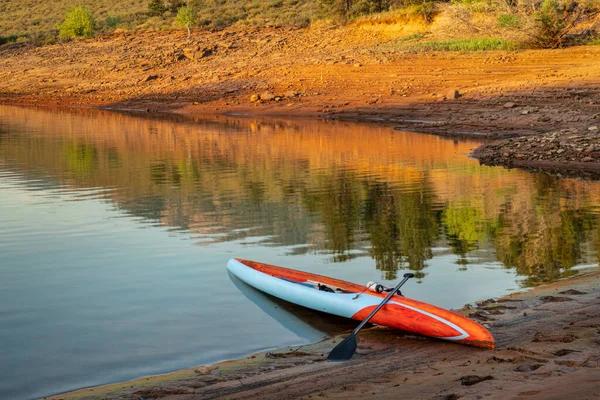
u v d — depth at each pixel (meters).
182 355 7.83
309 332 8.46
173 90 46.72
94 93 50.06
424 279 10.48
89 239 13.56
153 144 28.47
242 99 42.25
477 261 11.38
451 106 33.84
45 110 45.66
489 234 13.20
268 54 50.91
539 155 22.19
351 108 36.91
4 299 10.07
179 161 23.78
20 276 11.22
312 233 13.70
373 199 16.83
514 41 41.81
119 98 47.59
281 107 39.28
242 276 10.59
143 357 7.80
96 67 55.75
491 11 46.41
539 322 7.79
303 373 6.82
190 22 60.56
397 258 11.76
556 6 42.16
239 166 22.42
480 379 5.92
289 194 17.70
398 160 22.86
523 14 42.72
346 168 21.52
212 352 7.88
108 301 9.88
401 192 17.59
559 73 35.84
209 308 9.48
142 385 6.87
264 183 19.31
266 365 7.21
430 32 48.69
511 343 7.18
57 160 24.50
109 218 15.43
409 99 36.38
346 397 5.84
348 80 41.25
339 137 29.06
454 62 40.97
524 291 9.54
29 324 9.01
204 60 52.53
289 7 64.56
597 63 36.56
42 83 54.19
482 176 19.70
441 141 27.16
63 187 19.36
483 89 35.41
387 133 30.02
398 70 41.22
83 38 64.94
